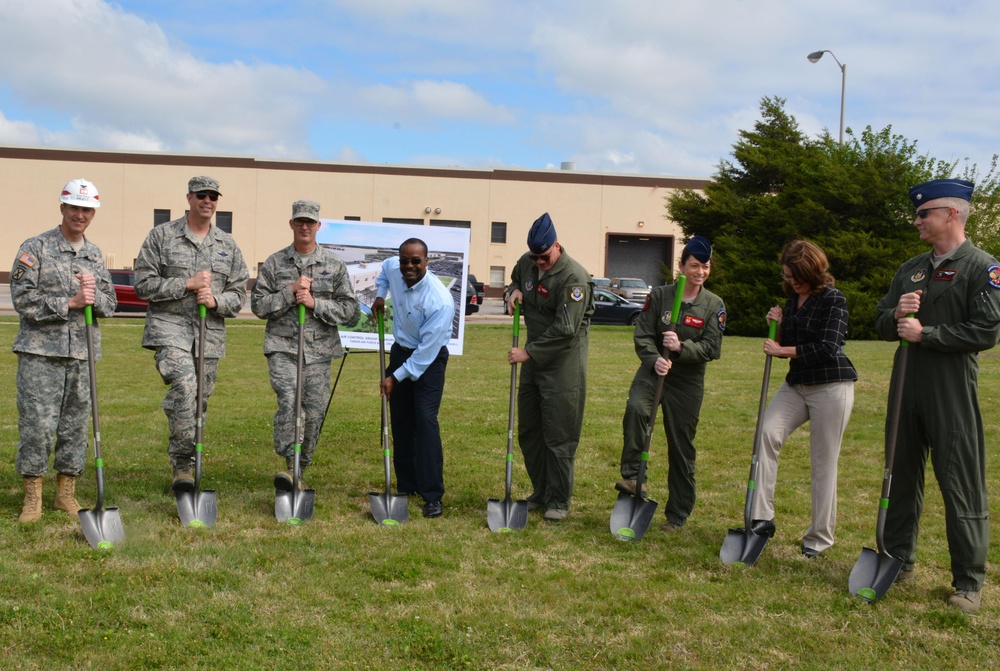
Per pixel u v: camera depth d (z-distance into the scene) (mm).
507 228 44500
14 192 41656
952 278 4531
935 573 5035
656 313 5816
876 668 3805
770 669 3789
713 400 11164
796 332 5234
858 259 23953
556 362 5910
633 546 5379
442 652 3834
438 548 5188
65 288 5422
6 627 3898
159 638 3863
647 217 45094
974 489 4523
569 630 4117
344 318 6250
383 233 8008
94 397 5176
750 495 5211
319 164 43031
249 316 25922
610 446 8258
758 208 25594
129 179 42125
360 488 6605
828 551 5352
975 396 4531
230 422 9000
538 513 6094
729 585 4734
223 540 5195
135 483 6418
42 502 5785
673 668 3775
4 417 8828
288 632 3961
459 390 11719
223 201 42500
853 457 8039
